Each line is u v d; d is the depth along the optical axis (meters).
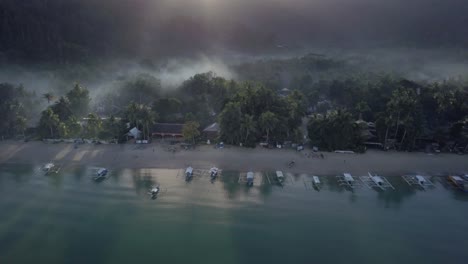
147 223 75.00
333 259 65.06
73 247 67.50
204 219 76.56
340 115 110.75
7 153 110.19
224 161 103.62
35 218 76.88
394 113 109.06
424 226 75.50
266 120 111.00
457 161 104.31
